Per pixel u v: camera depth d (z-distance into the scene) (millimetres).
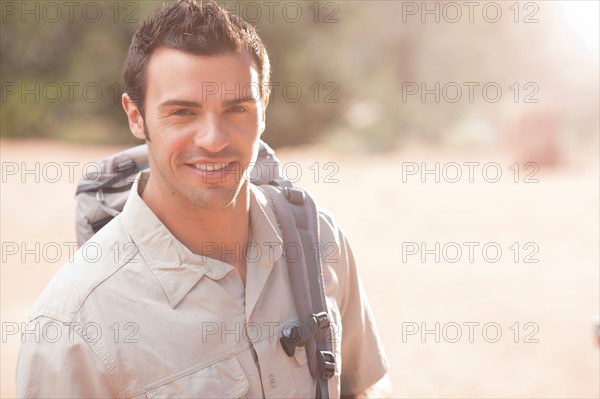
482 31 35406
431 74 34156
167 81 2246
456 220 14523
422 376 7805
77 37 27438
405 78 34812
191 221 2375
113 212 2820
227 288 2391
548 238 13086
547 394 7266
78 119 26594
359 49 32469
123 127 26609
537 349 8375
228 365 2330
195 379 2266
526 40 35719
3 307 9508
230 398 2307
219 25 2258
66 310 2223
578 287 10422
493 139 26844
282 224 2607
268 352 2412
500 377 7789
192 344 2281
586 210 14820
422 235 13602
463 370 7949
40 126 25797
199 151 2250
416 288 10523
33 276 10930
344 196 16797
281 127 29250
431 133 28953
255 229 2498
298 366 2477
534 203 15664
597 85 35281
